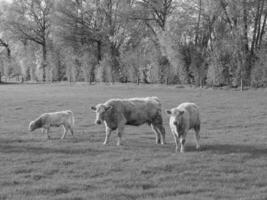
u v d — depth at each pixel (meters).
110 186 10.69
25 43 88.81
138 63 61.00
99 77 66.75
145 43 69.88
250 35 52.53
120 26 71.94
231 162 13.38
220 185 10.86
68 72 74.38
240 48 48.88
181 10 58.28
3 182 11.03
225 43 49.47
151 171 12.20
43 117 18.02
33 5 83.38
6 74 93.62
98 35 72.12
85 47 74.50
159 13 66.81
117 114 16.73
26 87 60.09
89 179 11.34
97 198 9.71
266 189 10.38
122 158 13.88
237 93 40.00
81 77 73.12
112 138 18.25
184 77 55.12
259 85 45.72
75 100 35.03
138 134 19.52
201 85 50.94
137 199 9.62
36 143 16.88
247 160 13.63
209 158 13.90
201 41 56.59
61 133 19.67
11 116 25.98
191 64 52.91
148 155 14.43
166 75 56.81
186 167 12.66
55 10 73.94
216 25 54.12
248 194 10.02
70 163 13.32
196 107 16.41
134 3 69.44
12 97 39.12
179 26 56.72
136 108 17.09
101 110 16.47
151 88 50.34
